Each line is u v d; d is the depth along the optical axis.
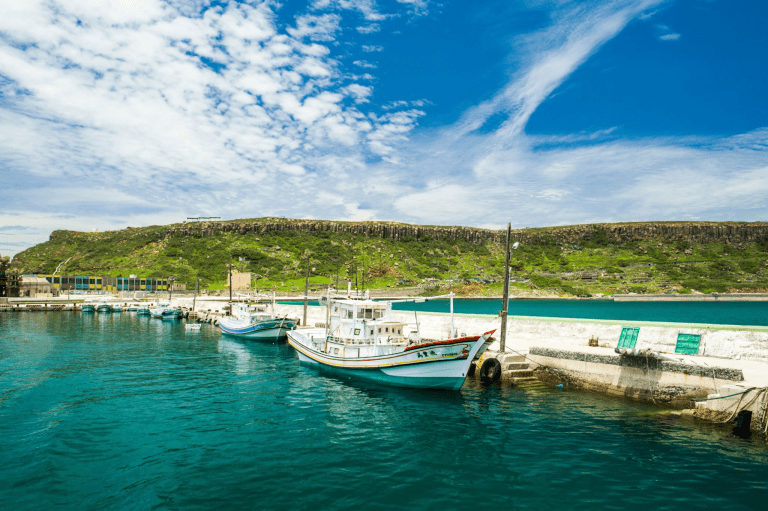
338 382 29.42
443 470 15.10
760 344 22.50
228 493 13.42
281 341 51.03
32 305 107.25
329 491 13.55
